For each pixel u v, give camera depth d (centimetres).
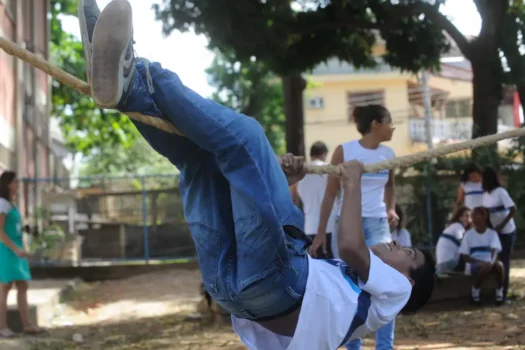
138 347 762
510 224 927
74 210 1532
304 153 1725
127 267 1448
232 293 313
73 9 2598
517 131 376
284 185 322
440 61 1602
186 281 1296
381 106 545
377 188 543
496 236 920
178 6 1341
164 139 319
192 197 324
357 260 323
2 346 748
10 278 812
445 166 1359
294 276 312
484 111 1391
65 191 1595
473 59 1398
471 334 746
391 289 326
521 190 1332
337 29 1546
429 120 2756
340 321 319
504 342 698
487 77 1387
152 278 1354
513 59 1362
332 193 552
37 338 812
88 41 288
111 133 2919
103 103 277
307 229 737
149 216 1512
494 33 1366
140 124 316
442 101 3578
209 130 302
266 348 341
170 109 298
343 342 330
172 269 1470
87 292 1214
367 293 326
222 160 307
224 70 2422
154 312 998
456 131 2972
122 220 1520
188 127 301
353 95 3319
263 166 313
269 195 307
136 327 891
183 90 302
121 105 291
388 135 545
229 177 307
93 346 778
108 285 1305
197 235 322
